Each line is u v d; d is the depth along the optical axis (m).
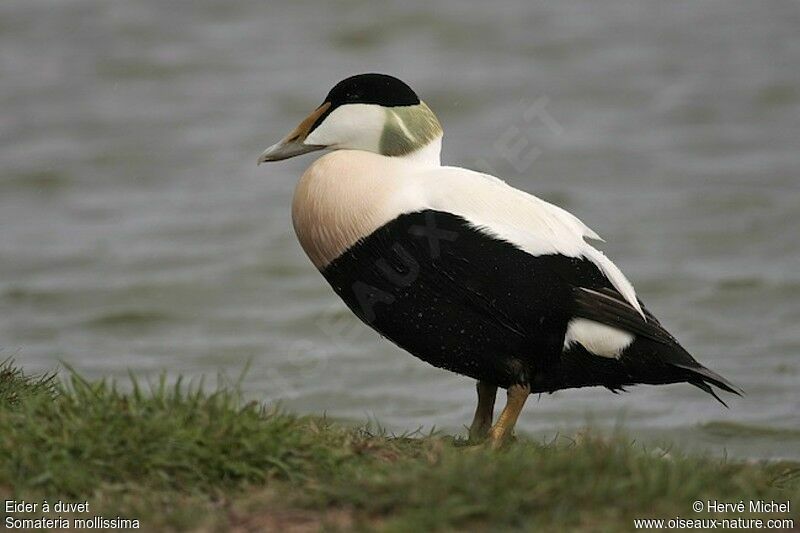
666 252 17.77
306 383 12.73
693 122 25.08
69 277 17.17
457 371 7.82
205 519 5.91
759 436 10.88
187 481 6.34
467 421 11.27
